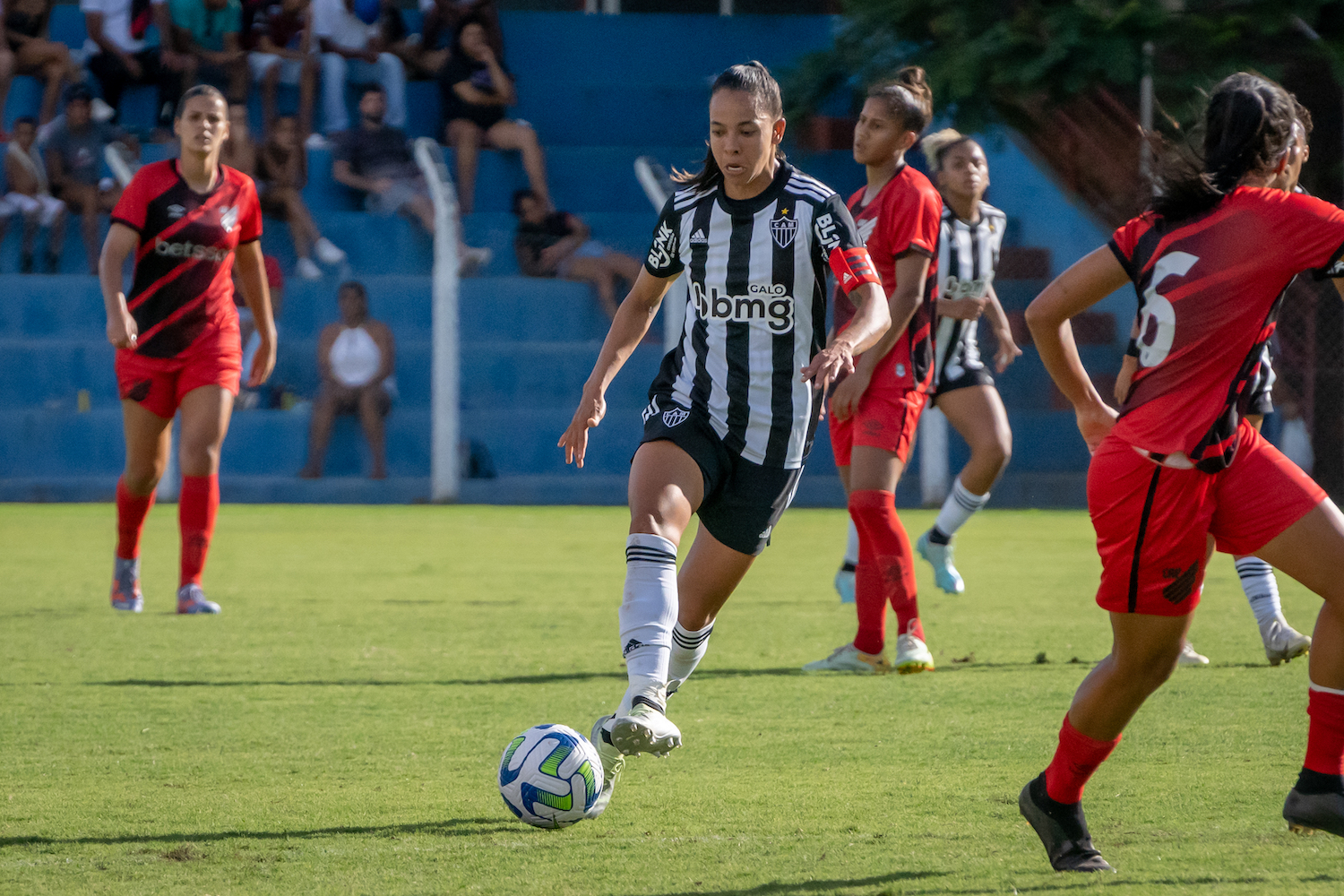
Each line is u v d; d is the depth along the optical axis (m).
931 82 47.84
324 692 16.05
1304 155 9.50
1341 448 45.59
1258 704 14.92
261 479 48.25
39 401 49.47
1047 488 49.22
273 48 54.88
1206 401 8.78
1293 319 45.69
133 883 8.75
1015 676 17.17
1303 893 8.38
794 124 53.34
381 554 33.44
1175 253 8.98
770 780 11.67
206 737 13.49
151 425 22.55
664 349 51.50
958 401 21.53
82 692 16.05
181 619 22.42
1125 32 45.44
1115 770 11.87
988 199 58.06
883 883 8.70
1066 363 9.67
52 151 51.19
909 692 16.03
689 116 60.06
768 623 22.48
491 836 9.92
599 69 60.94
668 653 9.98
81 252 51.66
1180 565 8.88
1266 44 46.88
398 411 49.50
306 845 9.67
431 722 14.25
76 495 48.66
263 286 22.91
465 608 24.00
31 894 8.53
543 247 52.38
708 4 63.12
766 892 8.52
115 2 54.03
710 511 11.41
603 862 9.23
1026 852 9.44
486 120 54.19
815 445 50.75
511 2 63.28
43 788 11.45
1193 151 9.12
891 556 17.44
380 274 52.66
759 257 11.02
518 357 50.81
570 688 16.28
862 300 10.87
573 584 27.62
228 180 22.05
